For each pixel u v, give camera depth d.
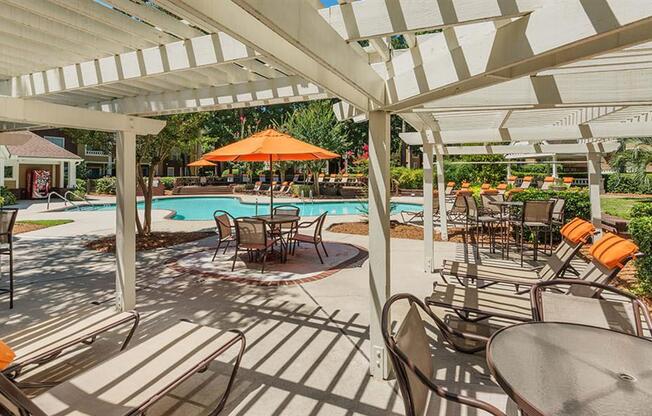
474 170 25.55
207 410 2.84
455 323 4.36
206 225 12.59
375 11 2.22
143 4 2.81
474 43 2.17
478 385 3.06
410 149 33.97
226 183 31.30
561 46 1.71
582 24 1.63
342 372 3.37
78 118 4.07
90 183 29.20
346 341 3.97
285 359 3.60
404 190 26.73
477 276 4.55
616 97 3.23
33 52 3.54
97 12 2.78
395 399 2.98
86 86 3.90
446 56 2.38
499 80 2.40
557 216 8.93
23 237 10.11
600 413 1.55
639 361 1.96
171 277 6.38
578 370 1.86
